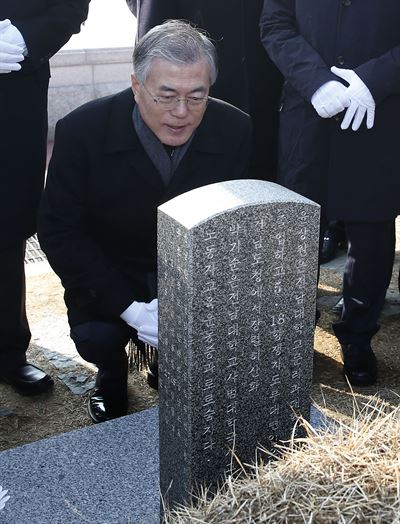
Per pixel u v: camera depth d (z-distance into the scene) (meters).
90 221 2.94
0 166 3.16
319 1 3.16
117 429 2.78
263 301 2.15
